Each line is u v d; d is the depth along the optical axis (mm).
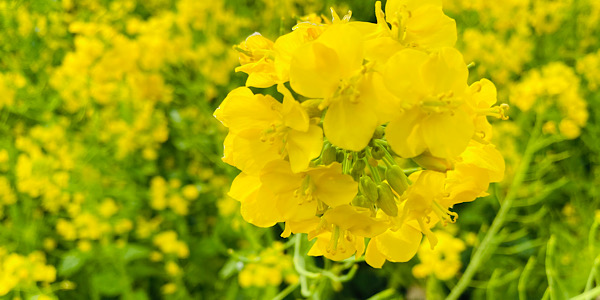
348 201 162
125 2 441
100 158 425
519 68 467
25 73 432
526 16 492
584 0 499
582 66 450
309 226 169
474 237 424
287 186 164
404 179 171
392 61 154
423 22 171
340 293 448
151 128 429
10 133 414
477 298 422
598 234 398
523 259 442
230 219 400
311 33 165
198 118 440
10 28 398
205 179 447
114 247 380
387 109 156
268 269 341
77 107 420
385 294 279
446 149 157
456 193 171
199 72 454
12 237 392
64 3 417
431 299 366
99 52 397
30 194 387
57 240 416
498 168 169
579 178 448
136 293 383
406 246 177
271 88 447
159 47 417
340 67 158
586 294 285
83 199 398
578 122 382
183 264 412
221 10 456
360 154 173
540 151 454
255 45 174
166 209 441
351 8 460
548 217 439
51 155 403
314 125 160
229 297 385
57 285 383
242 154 165
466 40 466
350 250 175
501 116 165
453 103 155
